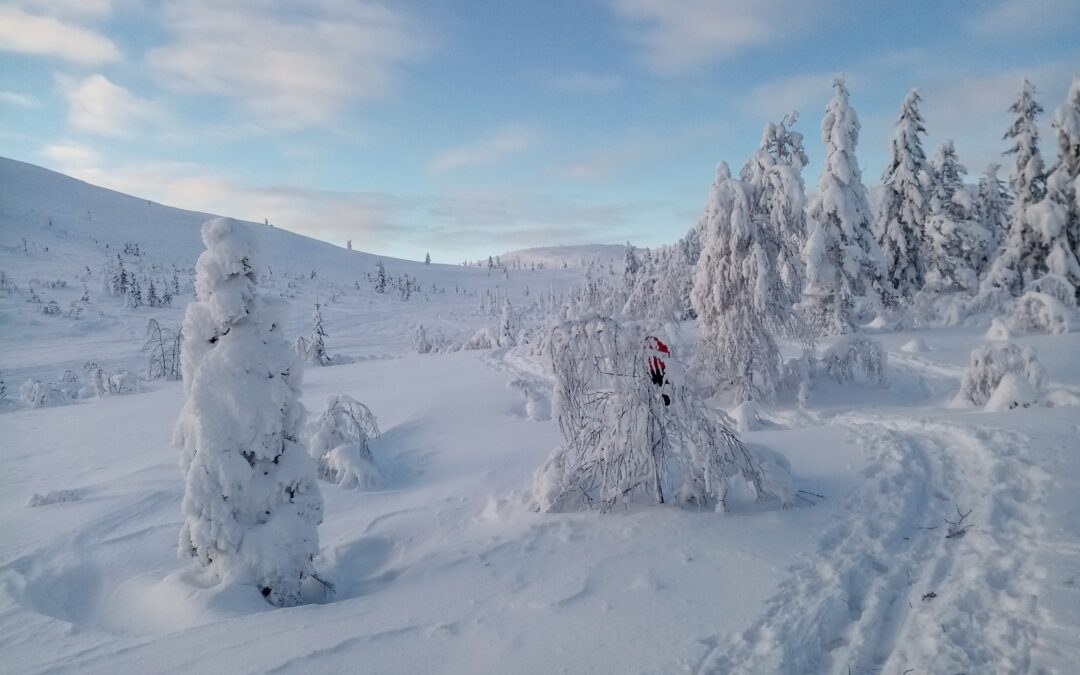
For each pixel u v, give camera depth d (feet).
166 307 269.03
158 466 34.58
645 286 54.80
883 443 30.27
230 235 18.03
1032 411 33.19
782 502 22.15
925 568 15.90
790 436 34.76
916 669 11.03
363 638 13.80
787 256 47.42
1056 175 83.87
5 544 22.12
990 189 111.65
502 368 80.18
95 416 64.44
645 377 22.86
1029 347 38.29
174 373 124.77
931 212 95.81
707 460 22.00
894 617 13.53
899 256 97.60
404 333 253.65
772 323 47.39
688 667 11.82
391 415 48.42
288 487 18.21
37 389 86.58
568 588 16.22
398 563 20.01
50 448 46.70
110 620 16.62
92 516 25.00
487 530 21.97
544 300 398.21
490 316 339.16
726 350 47.32
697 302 49.19
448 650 13.14
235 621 15.03
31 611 16.12
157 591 17.43
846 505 21.84
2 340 176.76
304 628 14.48
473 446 36.94
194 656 13.26
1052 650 11.06
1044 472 21.74
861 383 50.49
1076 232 83.20
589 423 23.50
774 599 14.60
